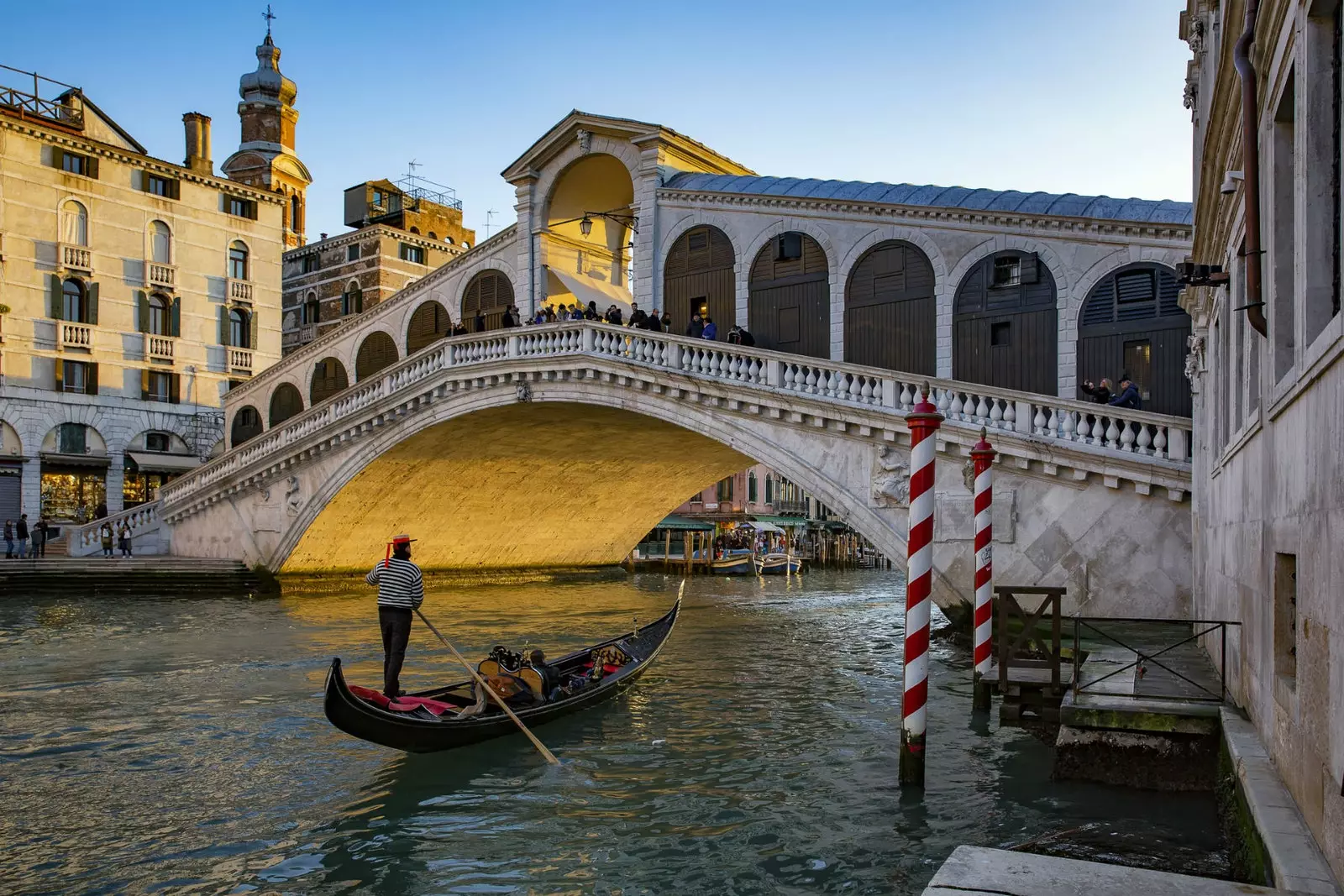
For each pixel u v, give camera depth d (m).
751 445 19.50
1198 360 13.33
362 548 30.83
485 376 23.70
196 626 21.16
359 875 7.24
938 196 20.45
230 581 28.72
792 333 21.84
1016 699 10.34
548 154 26.28
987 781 9.11
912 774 8.89
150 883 7.05
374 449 26.55
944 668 15.86
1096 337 18.23
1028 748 10.27
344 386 33.06
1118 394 17.97
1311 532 5.13
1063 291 18.59
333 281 44.06
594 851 7.68
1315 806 4.99
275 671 15.34
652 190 24.05
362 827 8.21
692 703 13.09
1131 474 15.12
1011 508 16.27
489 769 9.85
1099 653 11.94
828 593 33.41
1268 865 4.98
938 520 17.05
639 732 11.37
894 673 15.61
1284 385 5.76
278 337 40.59
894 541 17.58
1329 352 4.55
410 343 30.81
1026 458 16.00
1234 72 7.66
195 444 37.69
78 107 35.66
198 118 39.69
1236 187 7.82
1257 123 6.77
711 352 20.08
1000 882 4.33
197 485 31.42
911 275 20.34
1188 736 8.33
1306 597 5.28
